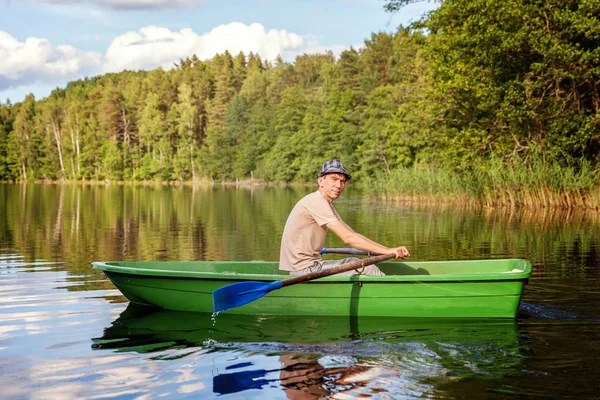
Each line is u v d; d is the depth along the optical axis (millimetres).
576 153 18562
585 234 10766
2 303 5301
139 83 90188
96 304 5305
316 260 5059
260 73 95188
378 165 40062
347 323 4684
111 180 77062
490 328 4488
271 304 4961
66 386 3289
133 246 9727
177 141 79688
